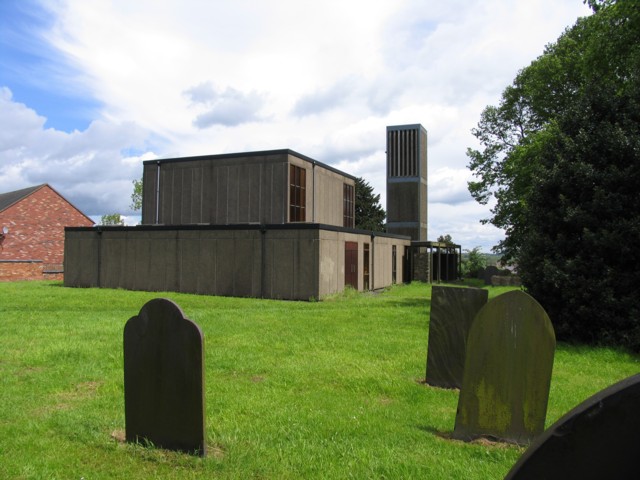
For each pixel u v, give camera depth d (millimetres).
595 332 10727
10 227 42000
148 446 4648
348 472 4113
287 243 20953
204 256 22562
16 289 23812
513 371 4977
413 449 4695
